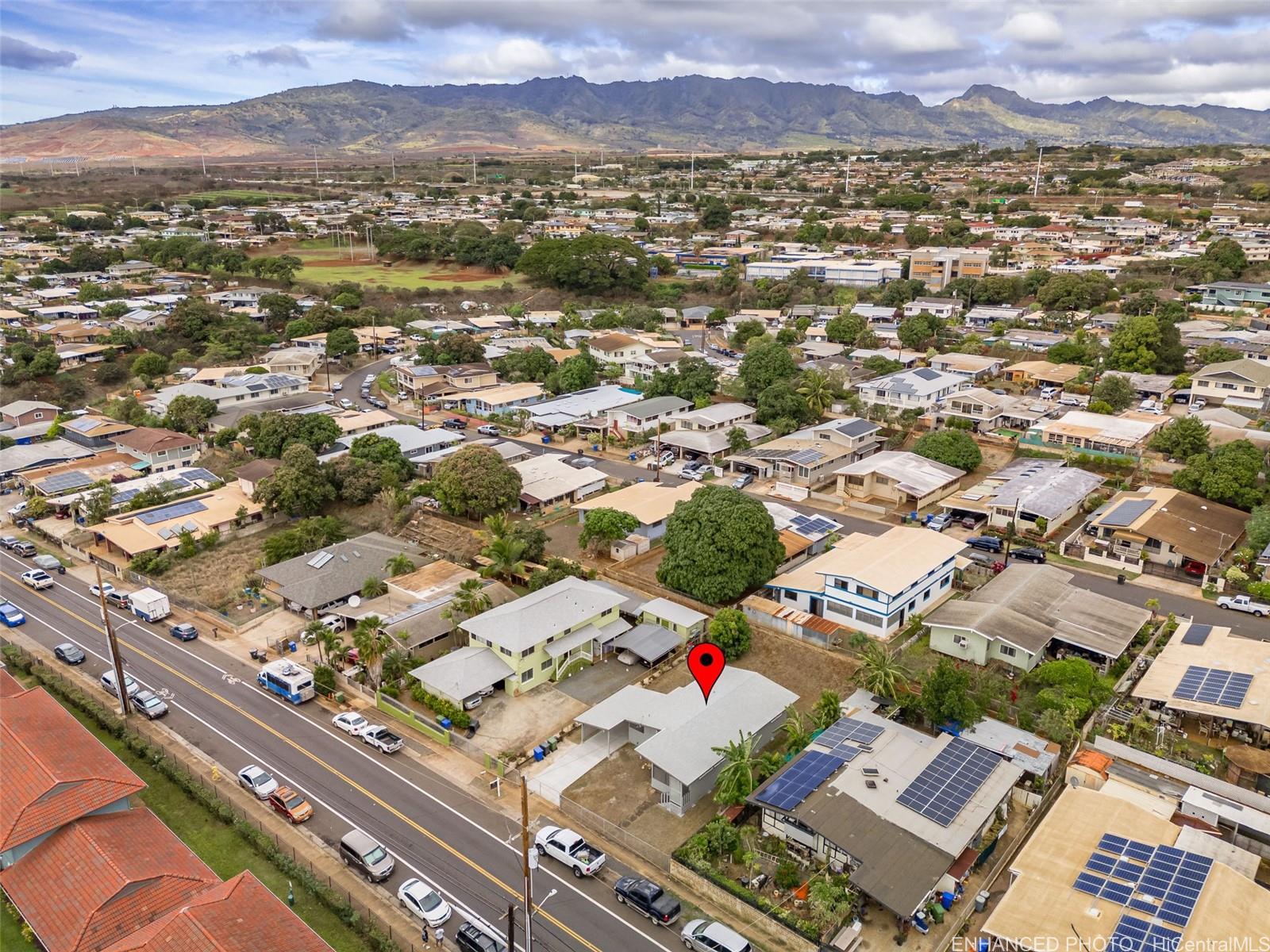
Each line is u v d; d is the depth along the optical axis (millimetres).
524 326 180250
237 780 50781
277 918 36969
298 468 88500
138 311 171625
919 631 65688
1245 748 50312
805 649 63375
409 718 56375
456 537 83688
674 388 124812
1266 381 110188
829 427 103875
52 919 38125
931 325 154375
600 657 64250
